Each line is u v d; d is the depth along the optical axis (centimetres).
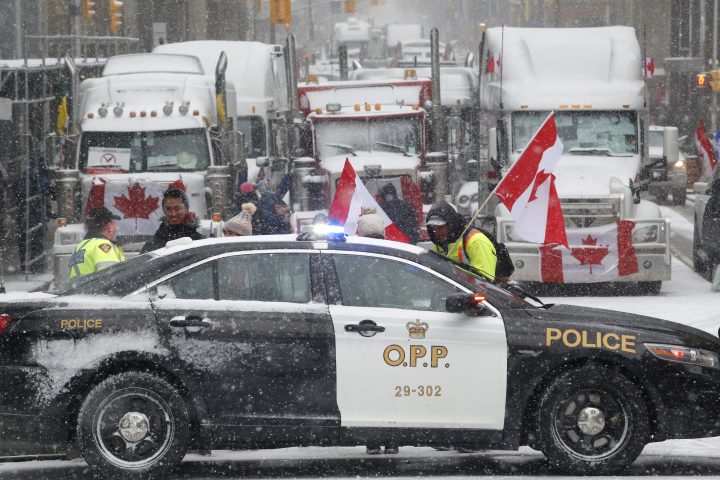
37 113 9025
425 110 8494
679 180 13262
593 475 3209
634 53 8162
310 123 8394
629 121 7988
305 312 3198
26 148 8231
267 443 3197
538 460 3500
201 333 3164
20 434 3138
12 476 3341
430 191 8331
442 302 3238
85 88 7956
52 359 3134
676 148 8281
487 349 3200
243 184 7569
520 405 3206
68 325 3152
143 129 7569
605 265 7238
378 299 3228
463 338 3200
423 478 3238
